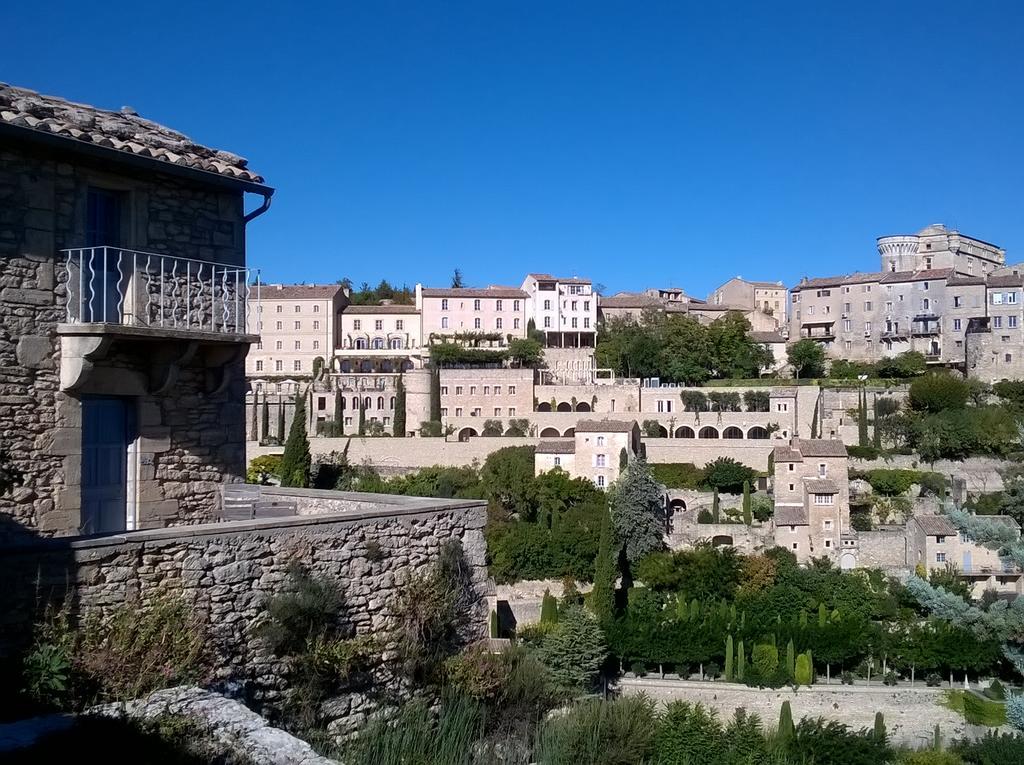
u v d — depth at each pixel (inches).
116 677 470.0
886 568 3230.8
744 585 2982.3
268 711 565.3
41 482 612.1
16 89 666.2
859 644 2466.8
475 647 728.3
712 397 4653.1
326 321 5679.1
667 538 3400.6
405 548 682.8
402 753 574.6
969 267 6786.4
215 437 746.8
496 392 4793.3
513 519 3540.8
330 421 4803.2
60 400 625.6
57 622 472.1
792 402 4517.7
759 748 1684.3
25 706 434.9
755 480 3902.6
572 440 3964.1
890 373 5157.5
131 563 511.2
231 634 555.5
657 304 6496.1
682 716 1604.3
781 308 7396.7
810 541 3368.6
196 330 681.0
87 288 646.5
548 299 5900.6
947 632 2466.8
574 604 2568.9
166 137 737.0
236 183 740.0
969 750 1862.7
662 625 2529.5
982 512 3422.7
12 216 599.5
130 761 386.6
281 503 834.8
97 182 655.8
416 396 4817.9
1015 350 4904.0
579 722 767.1
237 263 762.8
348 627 629.9
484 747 644.1
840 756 1856.5
